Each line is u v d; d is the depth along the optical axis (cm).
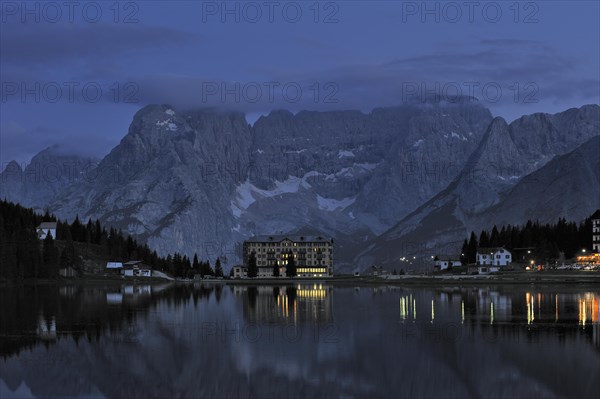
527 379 8169
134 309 16012
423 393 7725
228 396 7725
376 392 7812
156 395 7769
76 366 9006
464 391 7762
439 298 18625
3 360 9356
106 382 8250
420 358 9306
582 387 7844
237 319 13750
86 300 18912
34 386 8069
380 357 9419
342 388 7938
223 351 9912
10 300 18538
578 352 9538
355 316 14050
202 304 17738
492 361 9056
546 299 17362
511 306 15450
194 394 7806
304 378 8381
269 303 18025
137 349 10106
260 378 8412
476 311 14512
